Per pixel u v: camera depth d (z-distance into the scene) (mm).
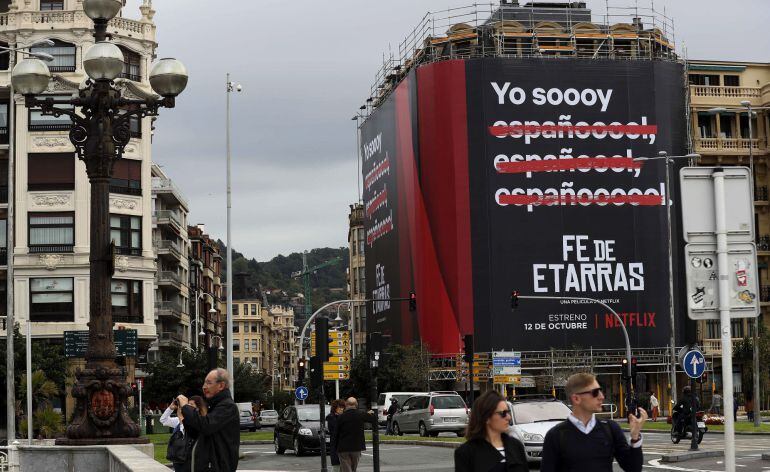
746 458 27266
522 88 74688
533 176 74188
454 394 47875
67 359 57625
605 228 74375
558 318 73188
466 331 72688
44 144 61281
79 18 61812
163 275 89438
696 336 75000
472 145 74000
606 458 7734
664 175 75500
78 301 60438
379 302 85438
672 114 76188
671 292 60594
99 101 19031
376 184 86125
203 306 123625
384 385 77438
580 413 7805
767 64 83000
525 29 79688
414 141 76812
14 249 60656
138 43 63906
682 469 24078
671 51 82125
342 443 21406
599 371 74000
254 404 91000
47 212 61062
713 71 82250
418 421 47906
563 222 74062
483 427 7480
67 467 17984
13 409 42469
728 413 9500
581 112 75062
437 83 74812
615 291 73938
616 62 75688
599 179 74750
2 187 61875
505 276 73188
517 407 26484
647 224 74875
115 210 62094
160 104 19516
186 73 19406
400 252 79438
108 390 18766
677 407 34562
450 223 73750
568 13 81000
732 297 9711
